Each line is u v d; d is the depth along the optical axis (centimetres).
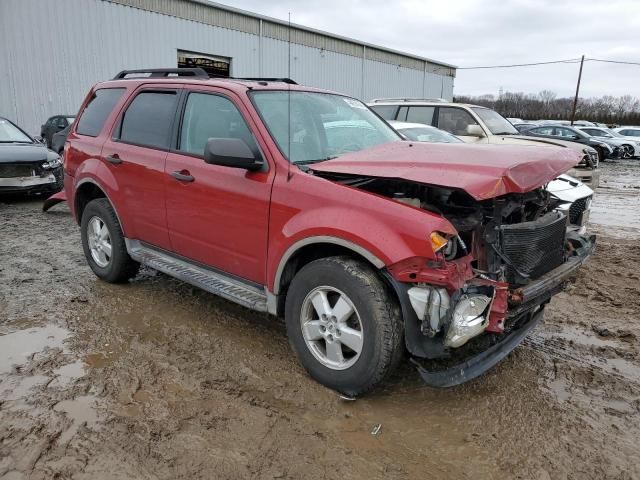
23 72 1612
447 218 316
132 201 446
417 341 289
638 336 424
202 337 394
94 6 1747
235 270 376
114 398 309
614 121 5738
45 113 1678
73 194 518
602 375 358
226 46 2180
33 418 287
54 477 244
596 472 261
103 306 448
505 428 294
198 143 397
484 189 275
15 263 566
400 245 278
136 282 510
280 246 328
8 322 412
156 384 326
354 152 364
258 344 386
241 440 275
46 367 343
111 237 479
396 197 332
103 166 471
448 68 3741
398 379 343
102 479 244
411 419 301
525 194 343
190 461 257
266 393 320
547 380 349
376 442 279
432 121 1049
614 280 575
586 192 585
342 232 296
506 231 313
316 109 408
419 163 310
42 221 785
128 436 274
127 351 369
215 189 370
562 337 421
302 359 334
